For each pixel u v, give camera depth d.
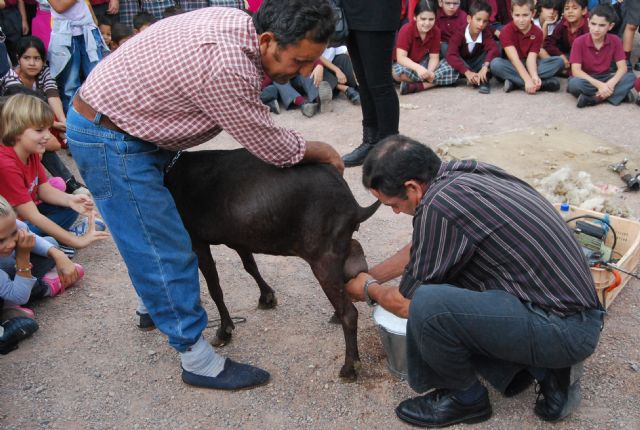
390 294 2.46
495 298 2.19
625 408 2.54
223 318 2.98
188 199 2.59
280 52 2.14
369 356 2.91
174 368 2.92
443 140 5.50
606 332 2.99
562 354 2.19
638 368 2.74
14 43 6.90
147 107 2.21
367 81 4.63
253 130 2.22
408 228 4.11
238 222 2.51
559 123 5.79
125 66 2.22
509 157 4.96
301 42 2.08
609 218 3.29
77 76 5.78
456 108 6.35
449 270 2.23
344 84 6.73
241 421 2.59
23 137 3.42
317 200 2.46
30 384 2.83
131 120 2.24
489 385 2.67
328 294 2.60
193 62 2.11
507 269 2.20
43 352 3.04
